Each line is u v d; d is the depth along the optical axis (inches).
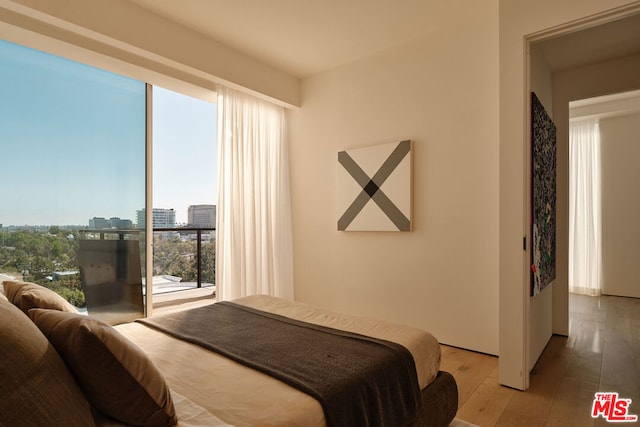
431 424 67.7
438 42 125.4
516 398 87.7
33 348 33.4
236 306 93.2
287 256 166.9
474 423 77.2
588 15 82.4
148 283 133.6
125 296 128.1
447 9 111.2
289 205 168.4
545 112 111.7
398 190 132.7
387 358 60.9
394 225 134.0
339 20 117.7
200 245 208.1
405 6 109.6
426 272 128.6
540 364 108.1
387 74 138.2
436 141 126.0
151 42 112.3
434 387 70.6
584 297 200.1
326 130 157.6
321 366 56.7
